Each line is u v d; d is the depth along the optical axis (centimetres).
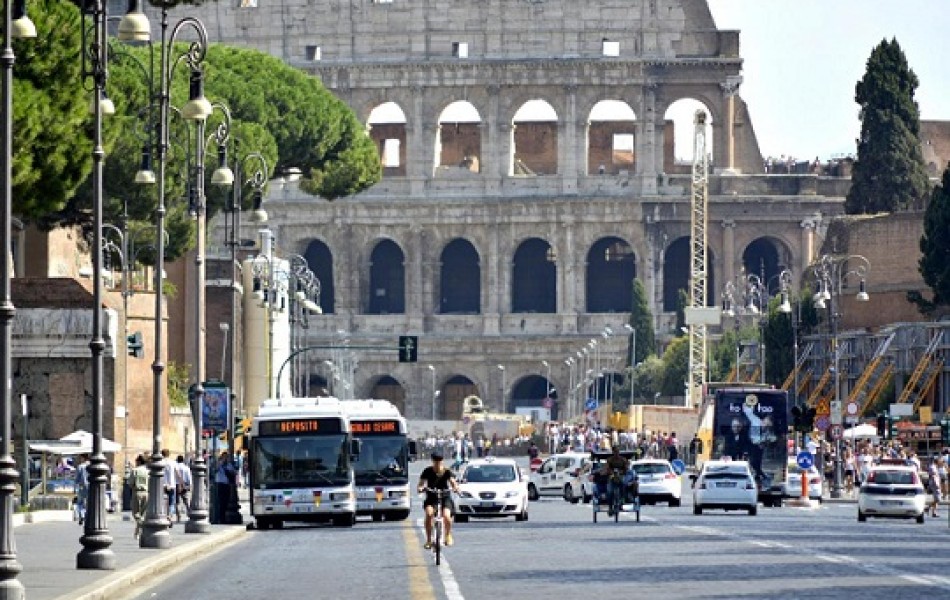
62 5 11750
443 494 10238
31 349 17875
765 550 10119
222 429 15212
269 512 14675
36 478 17100
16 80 11481
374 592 7831
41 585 8200
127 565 9494
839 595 7219
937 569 8606
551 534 12356
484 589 7856
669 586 7800
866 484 15200
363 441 15912
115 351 18150
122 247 18475
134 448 19325
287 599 7606
